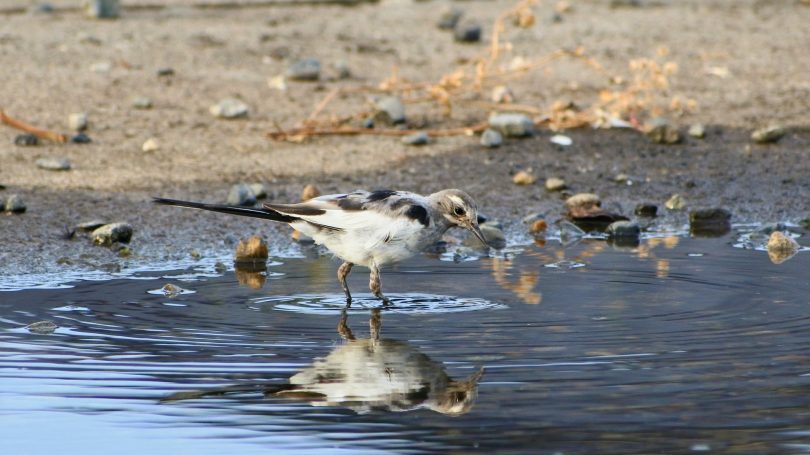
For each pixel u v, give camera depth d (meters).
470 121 18.05
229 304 11.07
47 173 15.27
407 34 22.70
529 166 16.48
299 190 15.11
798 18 24.70
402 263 12.95
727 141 17.50
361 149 16.83
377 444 7.69
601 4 26.14
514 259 13.09
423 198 11.45
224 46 21.16
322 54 20.97
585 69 20.61
